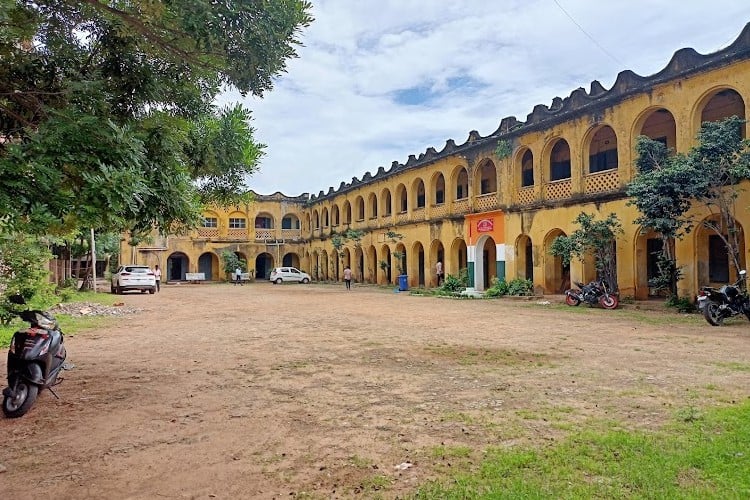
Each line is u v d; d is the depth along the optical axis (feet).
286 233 155.84
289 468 12.85
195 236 143.33
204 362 26.21
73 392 20.33
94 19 16.56
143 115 18.13
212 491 11.66
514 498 10.66
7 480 12.32
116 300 69.97
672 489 10.92
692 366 23.90
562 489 11.10
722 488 10.92
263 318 46.88
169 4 14.90
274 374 23.36
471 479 11.84
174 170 16.16
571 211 64.54
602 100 59.88
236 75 17.12
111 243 89.71
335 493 11.43
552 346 30.01
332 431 15.57
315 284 126.11
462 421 16.26
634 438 14.07
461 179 95.61
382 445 14.30
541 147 69.82
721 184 43.32
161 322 44.01
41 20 15.98
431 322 42.68
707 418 15.74
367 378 22.43
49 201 12.36
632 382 20.97
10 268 40.04
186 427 16.08
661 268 50.37
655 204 44.70
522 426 15.62
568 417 16.42
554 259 69.67
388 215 113.09
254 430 15.74
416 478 12.06
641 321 41.73
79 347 31.09
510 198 75.00
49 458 13.67
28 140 13.38
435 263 95.55
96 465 13.19
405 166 103.91
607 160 69.87
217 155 23.58
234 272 138.62
